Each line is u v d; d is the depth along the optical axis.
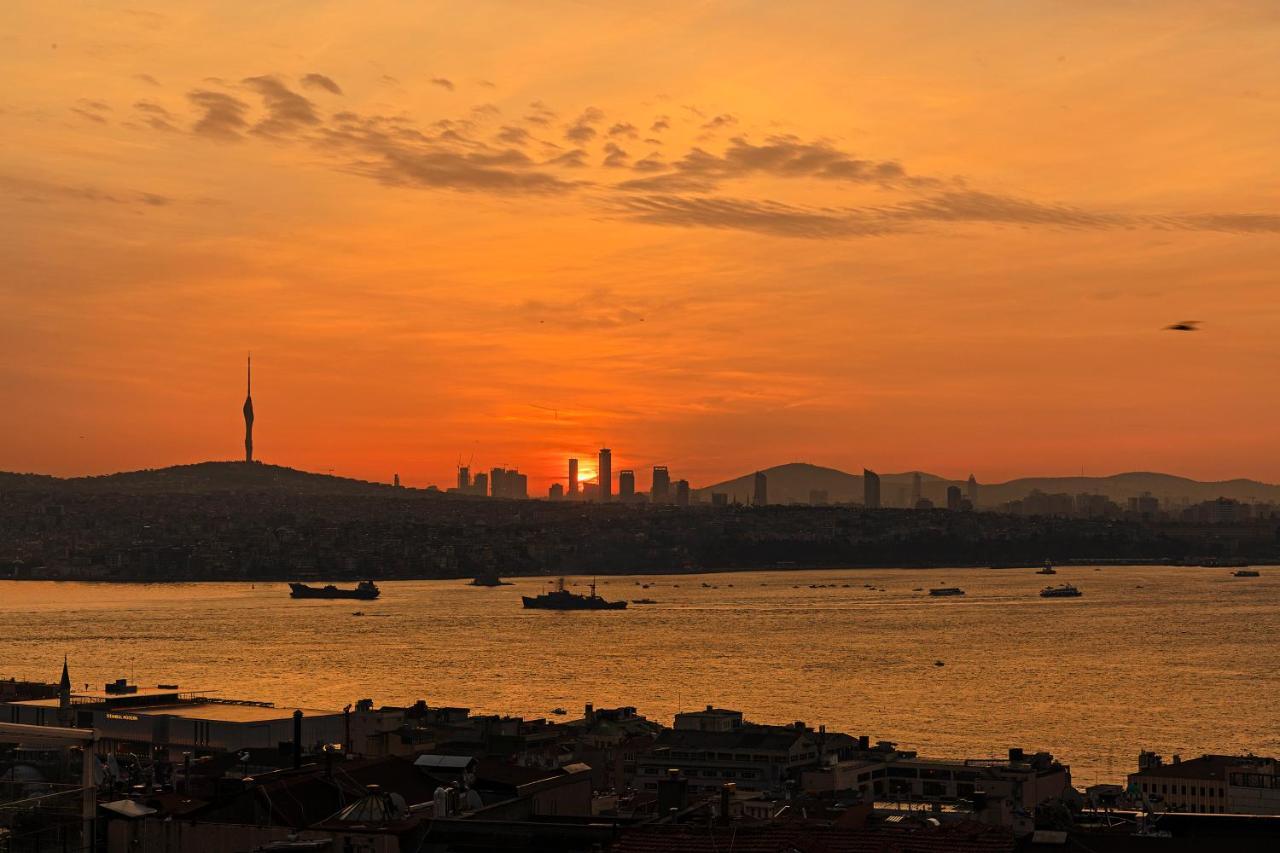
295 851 72.44
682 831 71.12
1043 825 104.38
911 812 151.25
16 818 78.12
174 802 84.00
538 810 85.62
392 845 73.31
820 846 67.88
